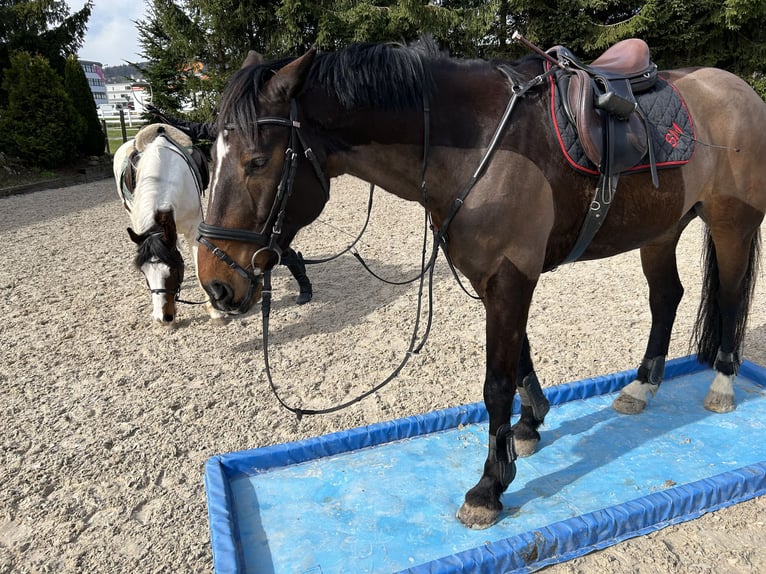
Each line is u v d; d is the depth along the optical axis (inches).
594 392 112.1
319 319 168.4
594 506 79.5
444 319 166.4
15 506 87.0
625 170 71.2
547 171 67.7
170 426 110.0
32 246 256.8
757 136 85.3
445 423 100.8
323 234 276.4
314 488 85.1
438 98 66.7
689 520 77.7
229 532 71.4
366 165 67.7
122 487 91.7
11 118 448.8
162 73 510.6
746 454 91.0
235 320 168.4
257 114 59.7
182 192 151.7
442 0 511.2
